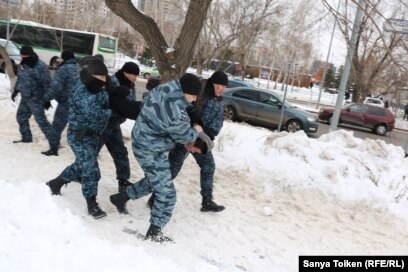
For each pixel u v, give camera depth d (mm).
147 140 3990
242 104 16750
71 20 35406
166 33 30156
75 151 4441
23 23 27297
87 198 4461
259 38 33031
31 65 6418
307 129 16422
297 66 32344
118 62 46750
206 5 7465
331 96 55500
